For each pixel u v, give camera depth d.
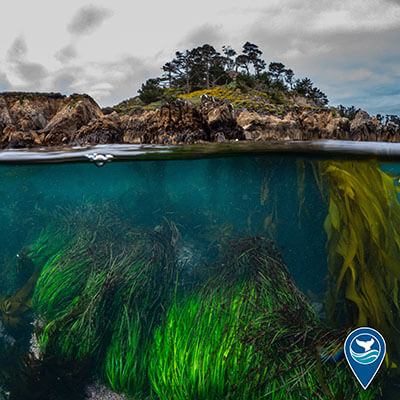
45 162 7.12
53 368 3.75
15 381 3.77
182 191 6.41
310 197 4.83
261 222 5.20
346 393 2.94
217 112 14.72
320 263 4.77
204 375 3.13
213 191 5.80
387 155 6.20
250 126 27.55
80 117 19.58
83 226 5.53
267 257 4.08
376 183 4.45
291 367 2.96
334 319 3.77
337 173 4.34
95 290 4.23
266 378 2.95
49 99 24.97
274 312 3.30
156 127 14.94
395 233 4.02
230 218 5.51
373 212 3.85
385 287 3.81
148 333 3.96
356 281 3.82
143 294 4.20
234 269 4.01
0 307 4.86
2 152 8.03
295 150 6.36
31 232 6.18
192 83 73.06
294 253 4.88
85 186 8.57
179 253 4.98
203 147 8.23
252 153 6.57
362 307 3.49
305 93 68.50
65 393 3.70
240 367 3.04
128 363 3.75
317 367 2.92
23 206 6.33
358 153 6.07
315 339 3.10
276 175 5.18
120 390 3.75
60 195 7.17
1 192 6.60
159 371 3.51
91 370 3.95
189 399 3.16
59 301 4.57
